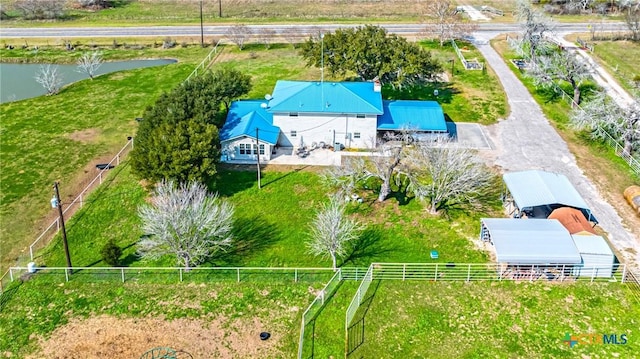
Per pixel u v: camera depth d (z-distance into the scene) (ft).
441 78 257.14
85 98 247.50
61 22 359.25
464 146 192.75
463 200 165.68
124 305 129.70
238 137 184.65
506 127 212.02
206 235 139.54
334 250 138.10
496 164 185.78
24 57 299.79
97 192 173.68
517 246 132.67
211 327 123.03
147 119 181.88
